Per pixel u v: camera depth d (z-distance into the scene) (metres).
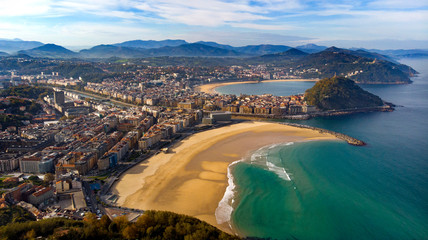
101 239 167.12
